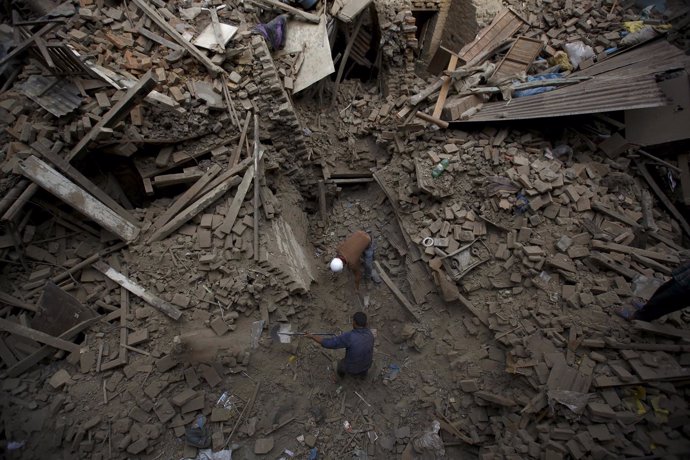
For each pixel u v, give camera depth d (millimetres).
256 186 6305
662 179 7012
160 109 6207
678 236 6434
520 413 5203
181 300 5672
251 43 6918
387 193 7430
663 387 4848
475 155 6910
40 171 5484
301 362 6027
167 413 5219
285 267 6098
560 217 6258
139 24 6699
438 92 7504
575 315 5512
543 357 5305
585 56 7695
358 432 5645
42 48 5180
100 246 5984
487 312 5992
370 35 8750
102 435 4965
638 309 5348
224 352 5586
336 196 8375
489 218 6465
